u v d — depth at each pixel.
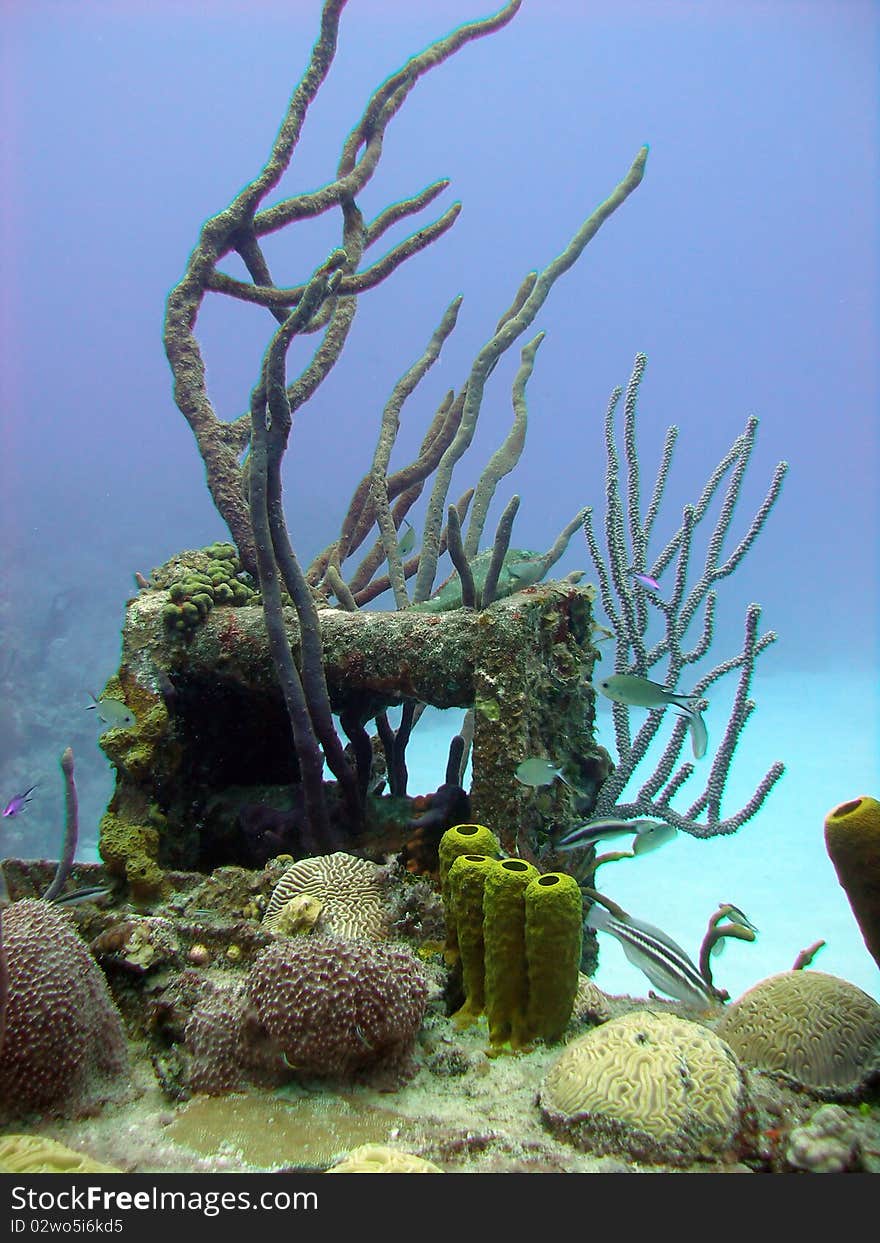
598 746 3.76
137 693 3.38
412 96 64.62
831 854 1.96
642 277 68.00
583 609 3.50
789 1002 2.11
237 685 3.46
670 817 3.86
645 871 7.64
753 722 14.88
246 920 2.64
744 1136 1.73
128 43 57.78
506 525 3.08
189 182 65.00
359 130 4.40
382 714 4.05
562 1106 1.84
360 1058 2.01
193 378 3.97
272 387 2.83
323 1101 1.95
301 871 2.87
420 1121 1.87
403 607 4.26
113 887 3.15
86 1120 1.91
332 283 2.79
